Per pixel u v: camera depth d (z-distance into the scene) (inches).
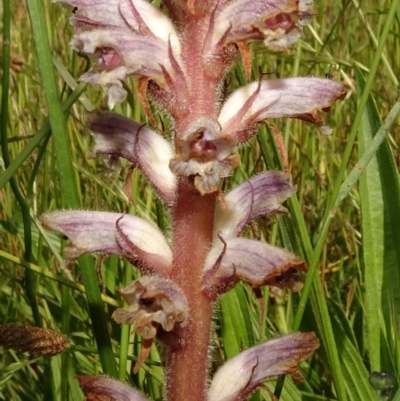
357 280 4.9
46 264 4.3
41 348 3.2
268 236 4.7
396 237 4.0
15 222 4.7
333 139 5.4
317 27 6.4
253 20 2.7
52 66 3.1
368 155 3.3
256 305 4.5
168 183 2.9
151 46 2.7
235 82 5.1
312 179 5.6
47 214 2.9
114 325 4.3
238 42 2.7
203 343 2.8
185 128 2.7
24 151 3.4
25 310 4.5
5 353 4.1
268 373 3.0
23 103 5.7
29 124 5.7
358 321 4.6
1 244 4.9
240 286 3.9
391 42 6.4
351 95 5.9
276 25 2.7
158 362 3.9
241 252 2.8
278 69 5.8
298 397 3.9
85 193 5.2
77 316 4.3
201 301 2.8
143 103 2.7
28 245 3.7
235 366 3.0
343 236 5.3
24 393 4.1
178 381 2.9
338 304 4.3
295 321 3.3
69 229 2.9
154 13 2.8
